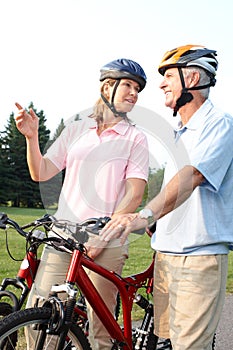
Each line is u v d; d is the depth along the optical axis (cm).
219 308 337
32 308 298
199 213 329
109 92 340
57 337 304
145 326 394
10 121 4222
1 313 318
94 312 348
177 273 337
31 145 343
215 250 330
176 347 335
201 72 331
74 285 311
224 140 319
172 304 339
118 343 352
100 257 350
